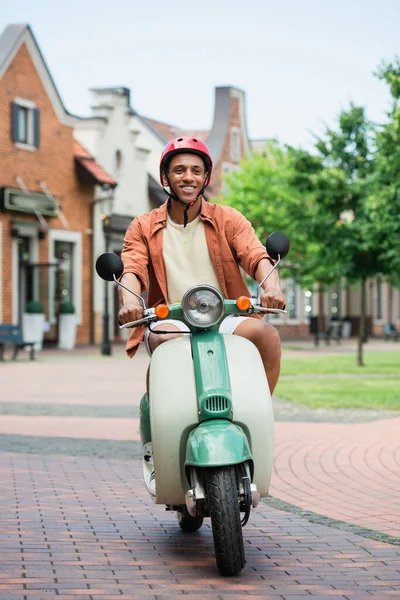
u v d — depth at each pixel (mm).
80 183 38219
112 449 11008
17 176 34875
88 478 9094
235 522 5215
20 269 35312
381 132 22578
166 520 7199
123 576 5555
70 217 37719
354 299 60688
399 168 22609
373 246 25984
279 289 5555
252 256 5812
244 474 5309
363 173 26516
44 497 8086
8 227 34344
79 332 38531
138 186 42781
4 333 28547
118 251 41031
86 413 14672
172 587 5312
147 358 31188
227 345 5633
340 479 9086
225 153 54250
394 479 9070
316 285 56469
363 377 22328
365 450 10836
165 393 5453
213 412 5367
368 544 6410
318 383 20297
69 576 5547
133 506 7734
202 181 5820
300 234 27250
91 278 39156
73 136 38062
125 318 5539
